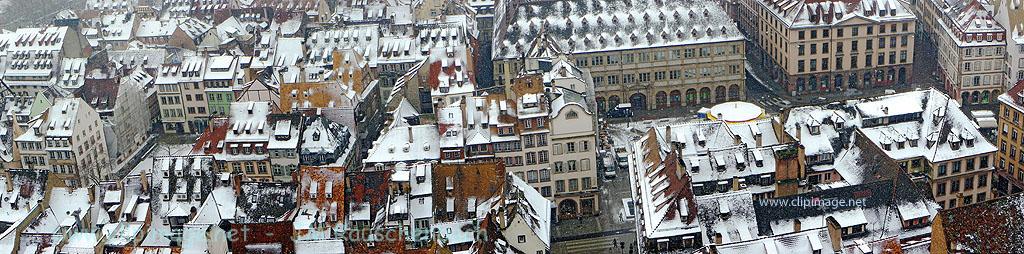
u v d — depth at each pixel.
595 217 190.62
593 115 196.50
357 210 162.88
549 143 184.62
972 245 120.81
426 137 187.25
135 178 174.00
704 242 141.75
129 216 168.12
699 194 161.12
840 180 164.50
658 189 154.50
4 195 174.88
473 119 186.38
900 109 176.88
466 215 163.25
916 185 150.88
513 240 151.00
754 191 161.25
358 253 144.38
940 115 175.50
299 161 197.50
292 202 167.75
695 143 168.12
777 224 142.75
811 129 170.50
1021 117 180.00
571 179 188.25
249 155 198.38
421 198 162.88
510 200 153.25
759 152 163.88
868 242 129.50
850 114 176.25
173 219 168.88
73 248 151.12
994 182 191.00
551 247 181.00
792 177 159.38
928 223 143.62
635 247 178.00
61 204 171.50
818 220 142.75
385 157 185.25
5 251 155.12
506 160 185.75
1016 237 121.69
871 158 160.50
